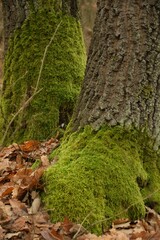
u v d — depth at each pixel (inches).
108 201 90.4
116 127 98.2
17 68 132.0
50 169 94.1
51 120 126.4
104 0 101.7
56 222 86.9
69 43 132.8
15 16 134.8
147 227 90.3
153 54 99.5
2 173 107.3
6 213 88.0
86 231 85.2
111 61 100.3
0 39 292.0
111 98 99.7
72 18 135.6
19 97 130.2
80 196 88.7
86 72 104.7
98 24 103.2
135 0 99.3
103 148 95.4
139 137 98.5
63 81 129.5
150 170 98.4
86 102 102.7
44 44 130.9
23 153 116.0
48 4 132.8
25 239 82.4
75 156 96.0
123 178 92.7
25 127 127.6
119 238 84.4
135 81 99.1
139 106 99.1
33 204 89.7
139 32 99.2
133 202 91.8
